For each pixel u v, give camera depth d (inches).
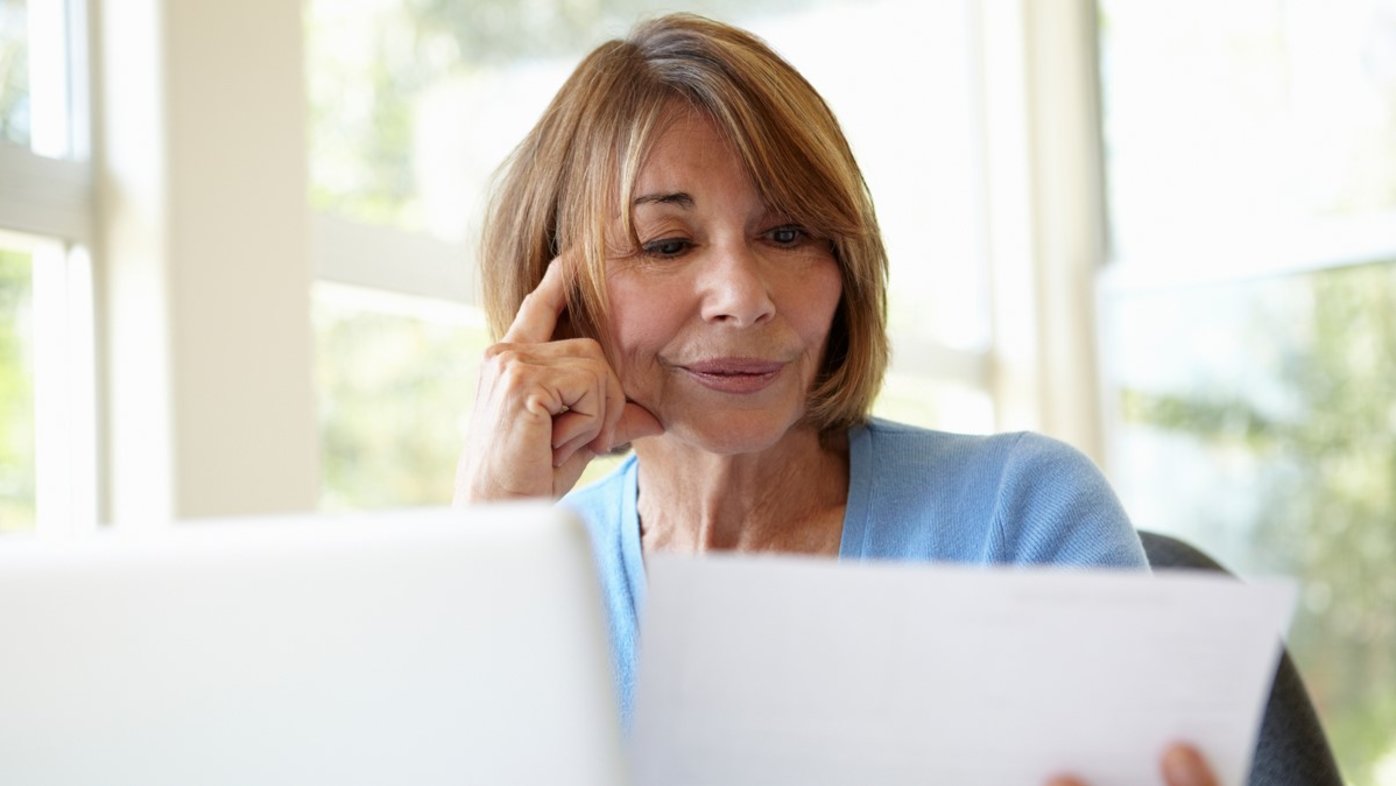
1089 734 23.5
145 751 21.3
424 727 20.4
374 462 79.7
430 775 20.5
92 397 63.0
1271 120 129.7
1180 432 133.3
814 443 48.1
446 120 86.8
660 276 44.3
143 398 62.4
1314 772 43.6
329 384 77.4
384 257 76.8
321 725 20.7
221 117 65.0
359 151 80.6
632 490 49.5
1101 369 137.0
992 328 139.5
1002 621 23.5
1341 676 123.0
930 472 46.7
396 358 81.4
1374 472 122.3
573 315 46.8
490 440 43.1
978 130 140.2
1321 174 126.8
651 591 24.2
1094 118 139.2
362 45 81.2
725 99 43.3
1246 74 131.3
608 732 20.1
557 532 19.9
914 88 135.0
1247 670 23.1
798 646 23.8
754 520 47.5
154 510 62.1
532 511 20.2
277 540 20.8
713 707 24.2
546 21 95.5
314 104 77.9
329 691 20.6
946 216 138.0
